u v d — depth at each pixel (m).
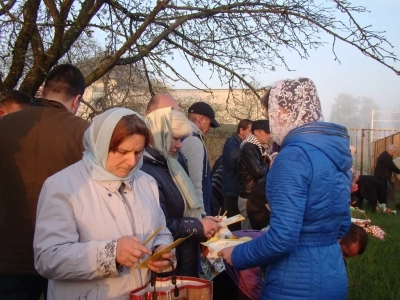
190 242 3.05
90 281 2.21
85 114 8.20
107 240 2.11
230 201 6.30
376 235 5.54
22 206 2.91
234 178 6.30
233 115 9.95
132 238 2.09
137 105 8.09
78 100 3.24
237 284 3.13
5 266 2.86
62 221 2.17
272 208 2.38
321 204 2.40
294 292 2.41
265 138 5.95
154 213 2.43
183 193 3.10
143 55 6.89
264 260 2.41
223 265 3.07
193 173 3.71
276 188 2.38
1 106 4.27
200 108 5.17
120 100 7.96
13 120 3.03
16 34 5.33
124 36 6.06
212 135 13.41
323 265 2.44
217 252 2.82
